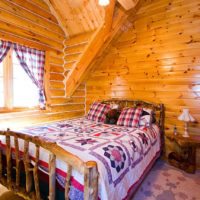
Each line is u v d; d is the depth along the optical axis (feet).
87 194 2.88
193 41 7.75
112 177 3.89
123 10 8.76
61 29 10.41
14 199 5.45
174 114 8.41
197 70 7.67
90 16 9.00
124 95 10.39
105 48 10.16
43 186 4.40
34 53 8.77
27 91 8.93
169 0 8.41
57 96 10.30
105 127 7.72
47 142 3.77
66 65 10.58
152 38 9.06
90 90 12.39
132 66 9.93
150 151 6.65
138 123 7.86
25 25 8.18
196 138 7.16
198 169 7.68
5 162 5.56
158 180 6.65
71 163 3.18
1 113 7.64
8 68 7.92
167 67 8.57
